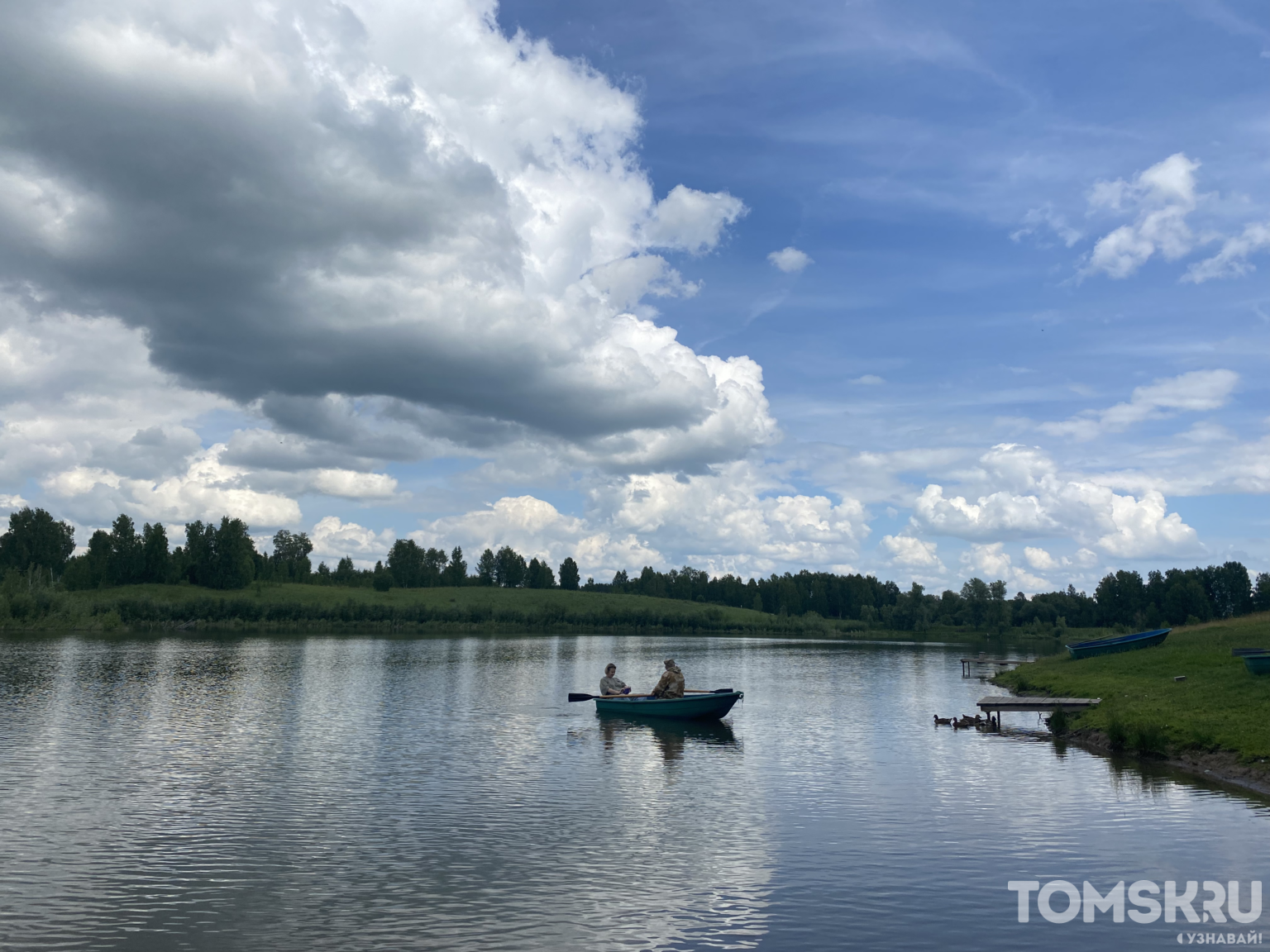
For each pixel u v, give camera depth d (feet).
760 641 501.56
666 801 73.10
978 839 60.75
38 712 128.26
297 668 223.30
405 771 86.12
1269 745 83.61
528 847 58.75
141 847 58.49
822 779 82.64
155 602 496.64
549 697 156.46
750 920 45.47
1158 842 59.72
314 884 50.88
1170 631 232.32
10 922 44.70
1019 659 316.60
